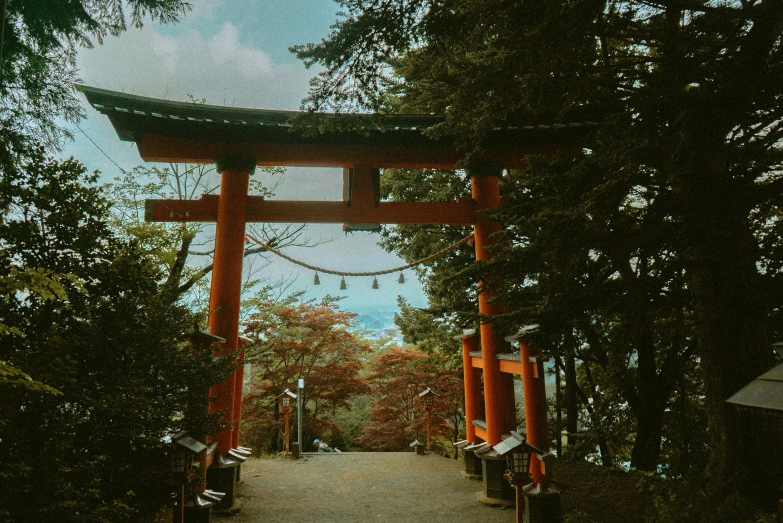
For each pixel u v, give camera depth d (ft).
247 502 24.99
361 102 13.70
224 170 26.63
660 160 14.48
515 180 23.31
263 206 27.20
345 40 12.23
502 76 14.57
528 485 20.47
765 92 13.57
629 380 20.90
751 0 13.56
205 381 16.42
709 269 15.98
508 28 13.75
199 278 32.63
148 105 24.50
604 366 26.94
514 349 28.35
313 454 38.86
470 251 38.60
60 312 12.87
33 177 12.65
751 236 16.20
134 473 13.97
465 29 13.35
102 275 13.60
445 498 25.79
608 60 20.62
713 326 16.79
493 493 24.88
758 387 8.76
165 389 15.47
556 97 16.38
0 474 9.07
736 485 15.99
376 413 49.37
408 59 16.47
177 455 15.53
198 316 19.24
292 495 26.50
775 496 15.69
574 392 33.86
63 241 13.04
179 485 15.61
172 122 25.55
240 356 28.96
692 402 29.68
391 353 49.85
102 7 13.50
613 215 15.55
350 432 61.82
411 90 28.71
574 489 23.98
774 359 16.37
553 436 35.42
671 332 22.25
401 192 41.04
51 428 11.12
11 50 12.60
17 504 9.58
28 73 12.92
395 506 24.53
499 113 16.37
